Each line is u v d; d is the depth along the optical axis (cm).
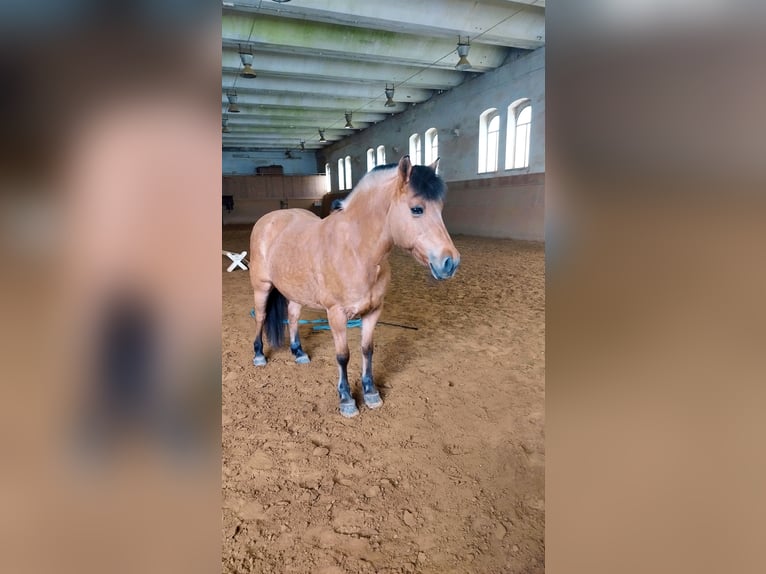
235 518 137
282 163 2011
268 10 652
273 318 261
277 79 1030
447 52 873
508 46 872
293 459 169
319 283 198
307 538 129
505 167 930
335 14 663
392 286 503
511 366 258
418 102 1207
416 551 124
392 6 680
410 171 168
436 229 167
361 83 1081
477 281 505
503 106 912
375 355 279
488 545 126
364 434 187
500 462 167
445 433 187
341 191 1783
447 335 317
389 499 146
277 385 237
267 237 240
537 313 370
